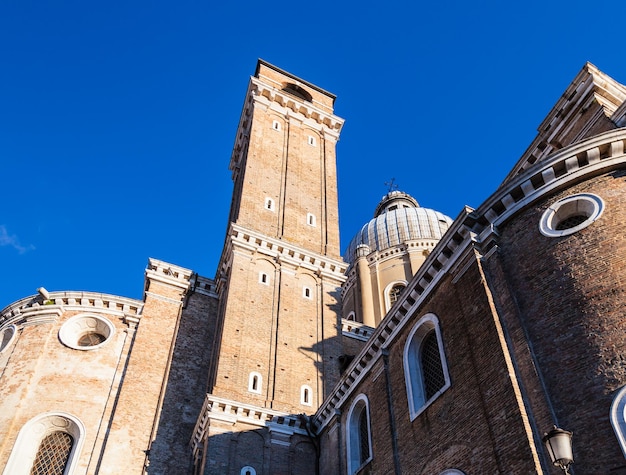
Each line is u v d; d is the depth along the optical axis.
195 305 36.84
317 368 33.44
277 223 40.41
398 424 21.62
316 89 54.81
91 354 32.06
